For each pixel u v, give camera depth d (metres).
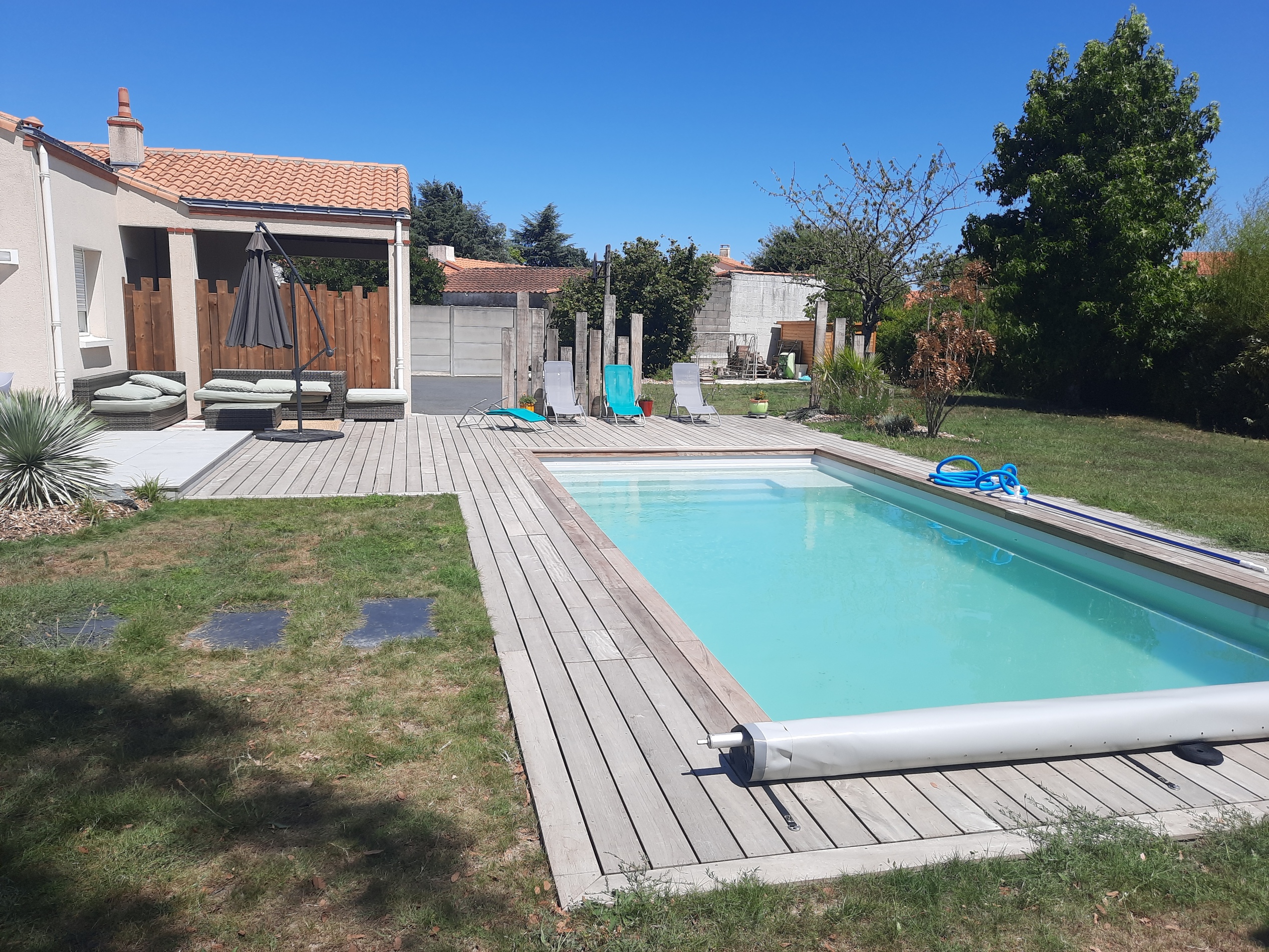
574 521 6.97
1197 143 17.28
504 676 3.99
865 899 2.46
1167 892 2.54
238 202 12.41
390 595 5.06
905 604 6.29
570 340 24.53
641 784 3.07
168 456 8.77
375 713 3.55
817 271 20.53
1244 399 14.78
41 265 9.88
